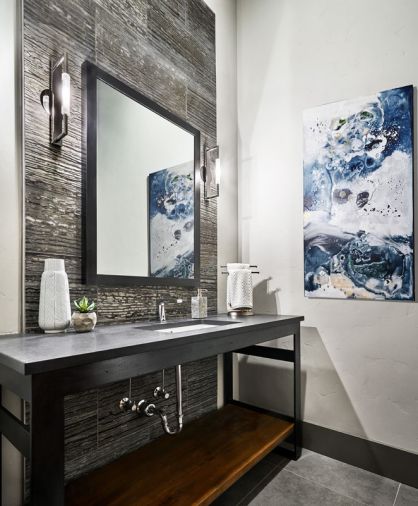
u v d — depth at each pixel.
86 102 1.36
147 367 1.01
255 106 2.25
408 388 1.64
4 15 1.15
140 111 1.61
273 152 2.15
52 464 0.77
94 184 1.37
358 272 1.78
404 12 1.72
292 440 1.90
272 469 1.70
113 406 1.42
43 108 1.23
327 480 1.61
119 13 1.54
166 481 1.26
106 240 1.41
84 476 1.29
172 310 1.75
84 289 1.34
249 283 1.97
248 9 2.31
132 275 1.52
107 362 0.90
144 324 1.47
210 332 1.23
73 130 1.32
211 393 2.00
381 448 1.68
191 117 1.93
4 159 1.13
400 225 1.67
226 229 2.19
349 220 1.82
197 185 1.92
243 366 2.18
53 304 1.15
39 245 1.20
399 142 1.69
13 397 1.11
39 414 0.75
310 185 1.96
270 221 2.14
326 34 1.96
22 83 1.17
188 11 1.95
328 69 1.94
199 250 1.92
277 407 2.04
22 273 1.16
